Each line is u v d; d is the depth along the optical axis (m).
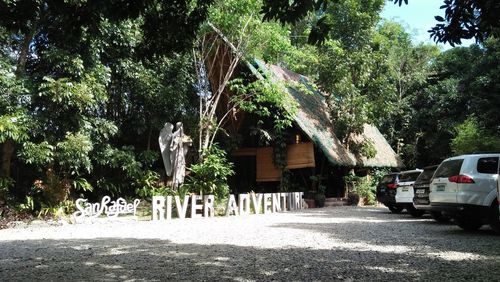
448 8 6.08
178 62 18.53
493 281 5.30
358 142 24.00
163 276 5.57
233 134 22.53
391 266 6.19
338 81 22.89
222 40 19.61
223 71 21.41
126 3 5.69
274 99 19.31
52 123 14.56
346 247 7.94
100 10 5.62
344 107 23.28
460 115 27.86
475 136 24.78
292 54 21.27
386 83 24.56
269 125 22.52
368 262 6.48
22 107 13.44
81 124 14.93
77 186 15.70
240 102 19.70
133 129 18.36
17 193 15.43
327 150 21.09
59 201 14.33
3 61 13.35
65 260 6.71
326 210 18.67
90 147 14.62
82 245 8.34
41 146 13.52
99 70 15.36
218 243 8.51
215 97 20.89
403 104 31.30
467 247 7.92
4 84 12.73
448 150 30.14
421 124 31.55
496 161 9.80
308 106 23.53
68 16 5.89
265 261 6.57
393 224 12.18
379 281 5.30
